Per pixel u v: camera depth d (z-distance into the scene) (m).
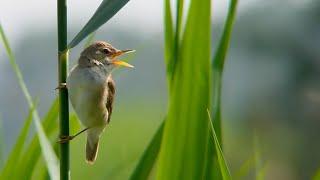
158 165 5.02
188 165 5.01
